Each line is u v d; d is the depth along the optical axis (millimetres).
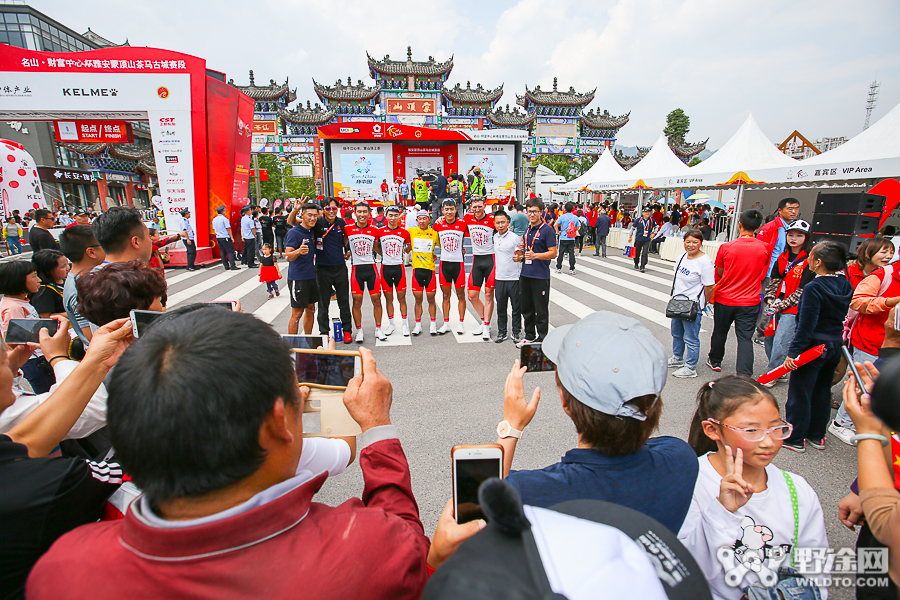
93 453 1434
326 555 681
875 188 6223
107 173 37625
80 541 707
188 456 666
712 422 1469
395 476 1038
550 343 1357
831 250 2857
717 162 11875
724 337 4617
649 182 14062
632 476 1072
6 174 18109
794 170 9000
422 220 6027
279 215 13352
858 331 3471
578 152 37875
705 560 1428
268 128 34312
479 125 35719
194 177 12062
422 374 4832
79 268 2535
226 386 682
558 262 11172
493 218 6047
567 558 516
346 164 13141
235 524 646
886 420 903
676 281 4637
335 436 1240
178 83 11438
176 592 625
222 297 8547
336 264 5617
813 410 3209
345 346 5770
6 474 969
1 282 3061
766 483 1436
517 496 568
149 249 2477
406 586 733
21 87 11000
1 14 36875
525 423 1280
